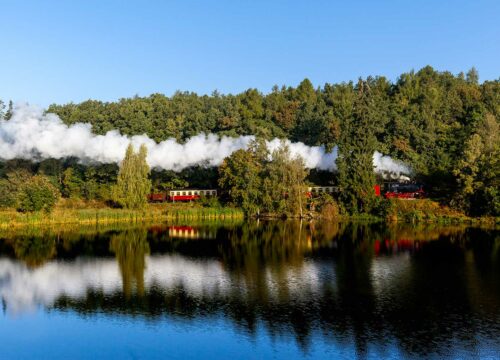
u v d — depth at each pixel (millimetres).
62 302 51125
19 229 101812
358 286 56000
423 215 114562
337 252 76688
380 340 40625
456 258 70938
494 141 123250
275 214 127875
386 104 175125
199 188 148125
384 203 117875
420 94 191500
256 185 129000
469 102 182625
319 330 42750
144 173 125938
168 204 135625
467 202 113938
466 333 41812
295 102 194875
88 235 95500
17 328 44188
